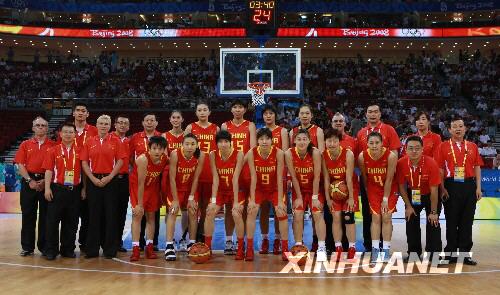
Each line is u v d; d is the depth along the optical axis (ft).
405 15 101.60
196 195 22.39
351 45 100.07
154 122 23.77
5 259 21.29
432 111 74.33
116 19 106.73
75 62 96.94
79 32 96.07
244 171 22.00
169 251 21.07
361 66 94.32
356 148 23.17
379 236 21.07
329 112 71.15
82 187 22.39
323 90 86.02
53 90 87.15
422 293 15.39
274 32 64.54
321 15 104.73
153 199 21.72
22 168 22.11
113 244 21.84
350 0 102.47
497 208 40.75
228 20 105.40
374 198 21.03
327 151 21.25
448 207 21.08
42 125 22.36
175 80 90.53
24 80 89.25
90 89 90.07
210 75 92.07
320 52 104.63
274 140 23.16
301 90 38.27
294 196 21.90
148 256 21.57
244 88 38.58
